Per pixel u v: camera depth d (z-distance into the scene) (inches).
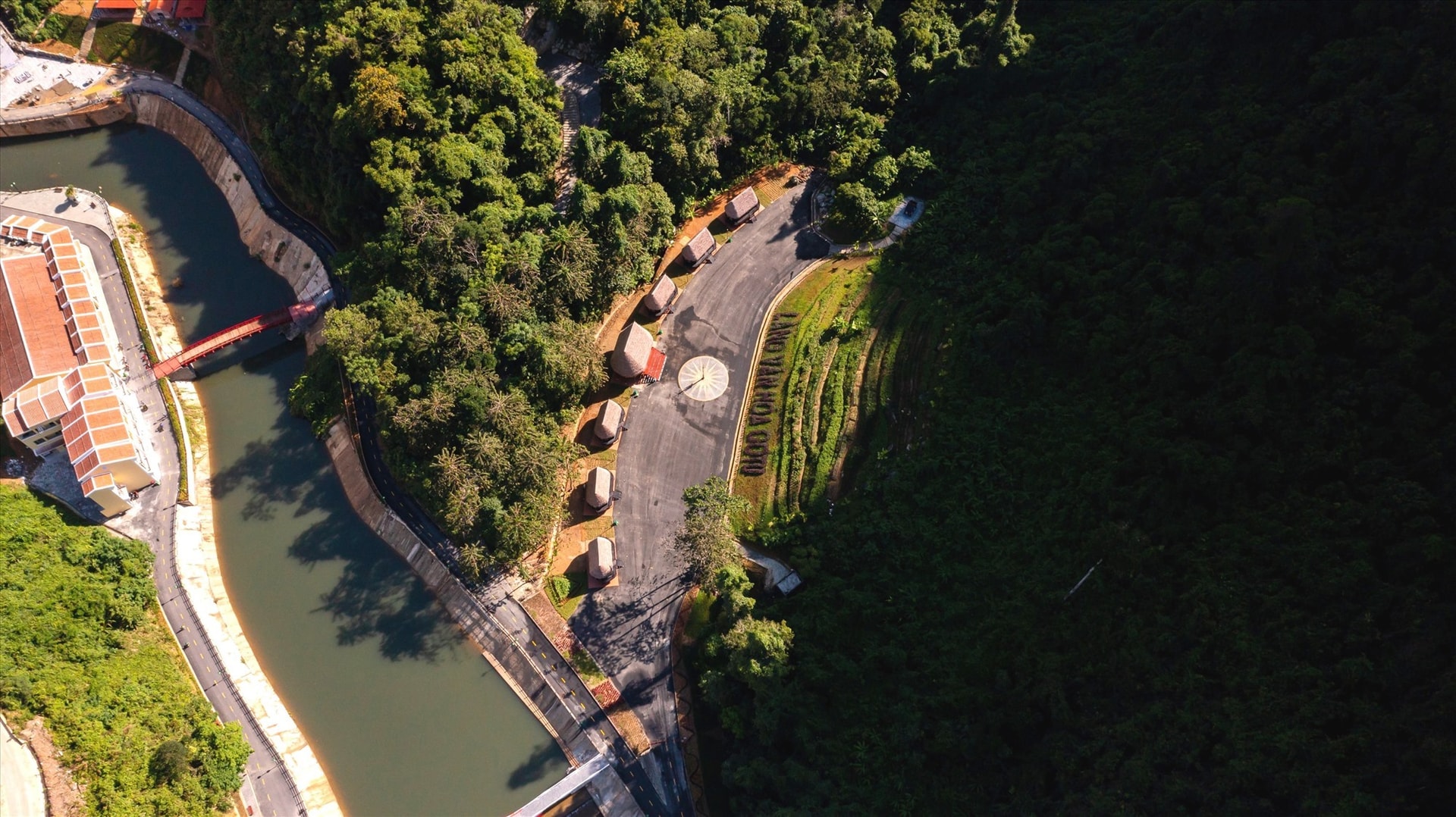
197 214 6742.1
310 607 5265.8
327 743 4904.0
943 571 4687.5
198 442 5797.2
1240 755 3654.0
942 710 4325.8
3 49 7057.1
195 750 4594.0
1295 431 4173.2
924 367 5359.3
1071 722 4094.5
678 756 4746.6
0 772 4269.2
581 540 5226.4
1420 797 3289.9
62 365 5733.3
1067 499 4611.2
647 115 5718.5
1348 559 3858.3
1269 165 4741.6
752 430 5433.1
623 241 5423.2
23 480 5452.8
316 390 5708.7
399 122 5413.4
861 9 6338.6
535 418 5182.1
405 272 5359.3
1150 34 5698.8
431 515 5349.4
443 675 5036.9
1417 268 4205.2
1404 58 4510.3
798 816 4160.9
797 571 4918.8
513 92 5654.5
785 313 5743.1
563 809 4697.3
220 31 6727.4
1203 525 4252.0
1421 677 3501.5
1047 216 5516.7
